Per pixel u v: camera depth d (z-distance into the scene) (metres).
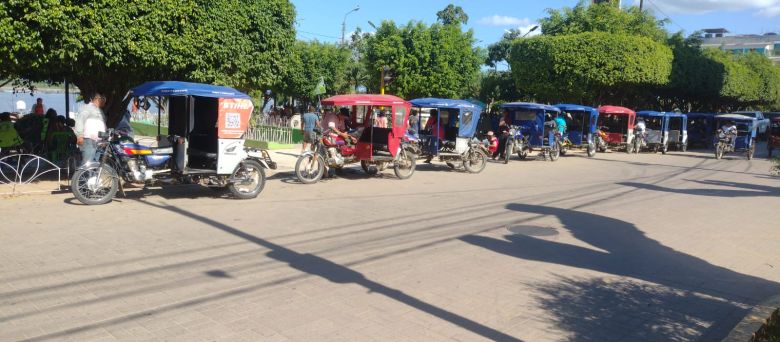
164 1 10.38
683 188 14.43
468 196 11.75
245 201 10.17
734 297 5.86
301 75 33.44
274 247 7.02
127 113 11.28
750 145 26.31
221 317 4.71
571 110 23.47
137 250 6.63
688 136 34.03
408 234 8.05
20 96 23.06
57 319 4.54
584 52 27.91
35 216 8.16
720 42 98.81
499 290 5.72
